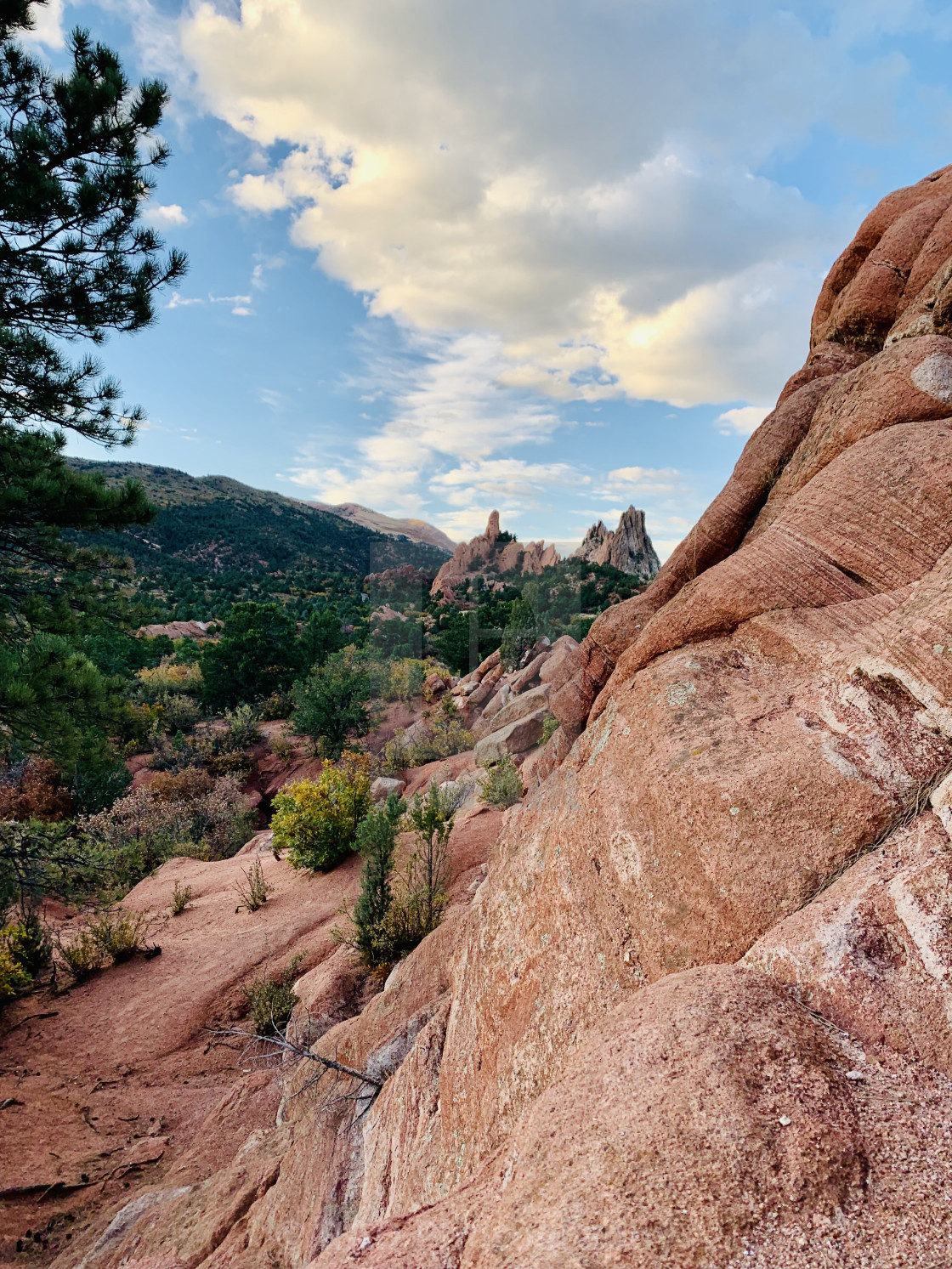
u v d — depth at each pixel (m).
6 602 9.20
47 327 9.26
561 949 2.42
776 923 1.75
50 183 8.00
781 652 2.50
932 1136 1.19
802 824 1.85
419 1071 3.34
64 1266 5.23
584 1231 1.09
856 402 3.06
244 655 38.50
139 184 8.66
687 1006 1.53
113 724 9.60
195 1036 8.83
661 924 2.03
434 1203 1.56
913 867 1.60
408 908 7.69
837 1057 1.38
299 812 13.12
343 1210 3.56
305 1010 7.27
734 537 3.59
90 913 14.45
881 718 2.02
